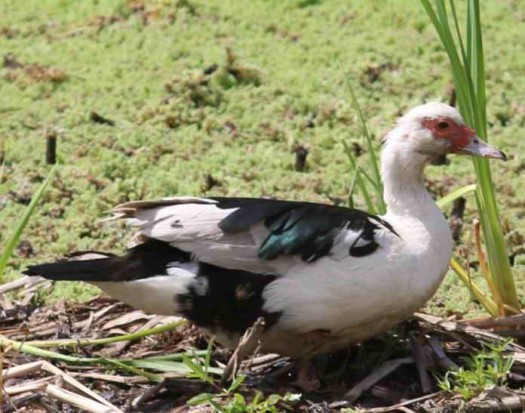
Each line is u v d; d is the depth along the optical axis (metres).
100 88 15.76
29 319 11.07
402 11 17.48
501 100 15.51
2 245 12.54
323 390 9.74
